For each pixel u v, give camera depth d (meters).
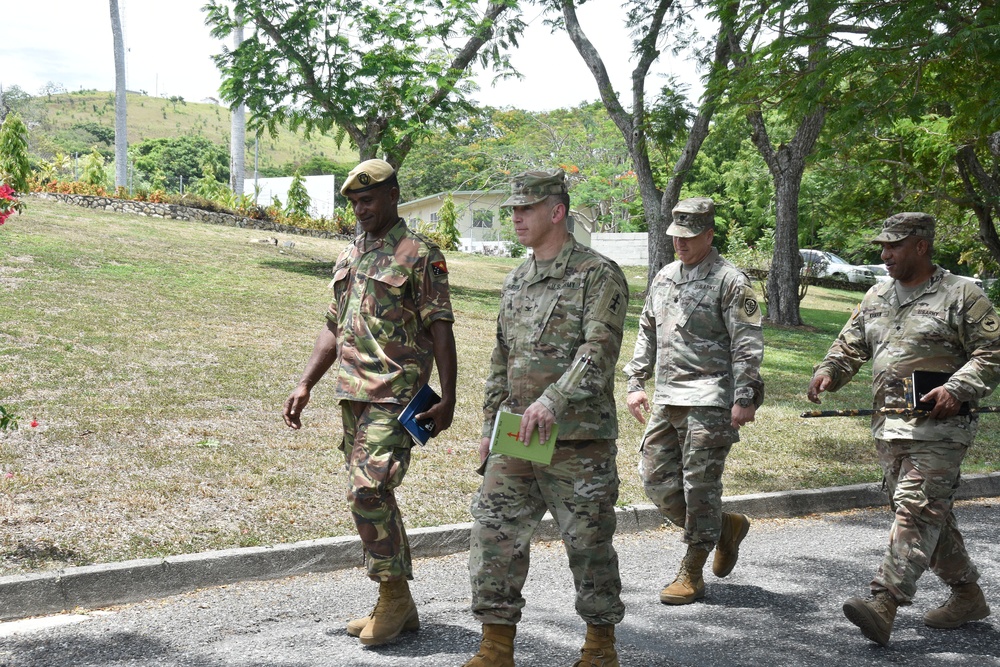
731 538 5.18
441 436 8.39
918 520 4.31
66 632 4.13
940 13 9.36
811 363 15.70
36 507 5.54
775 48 10.81
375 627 4.03
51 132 166.62
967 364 4.34
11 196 5.69
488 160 57.03
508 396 3.77
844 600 4.95
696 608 4.75
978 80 10.30
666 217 20.73
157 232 22.86
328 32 19.31
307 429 8.21
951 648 4.28
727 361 4.82
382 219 4.05
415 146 21.41
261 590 4.83
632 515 6.38
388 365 3.95
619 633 4.32
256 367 10.65
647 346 5.13
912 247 4.51
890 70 10.23
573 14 20.67
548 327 3.60
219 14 19.28
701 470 4.76
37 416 7.69
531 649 4.05
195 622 4.30
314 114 19.81
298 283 18.17
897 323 4.55
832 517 7.08
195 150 127.56
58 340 10.77
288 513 5.84
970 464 8.63
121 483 6.18
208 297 15.27
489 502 3.64
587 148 52.19
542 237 3.63
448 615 4.48
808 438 9.51
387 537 3.98
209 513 5.71
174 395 8.95
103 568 4.57
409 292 4.00
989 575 5.52
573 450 3.54
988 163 20.73
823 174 23.50
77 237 19.53
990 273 33.94
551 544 6.01
